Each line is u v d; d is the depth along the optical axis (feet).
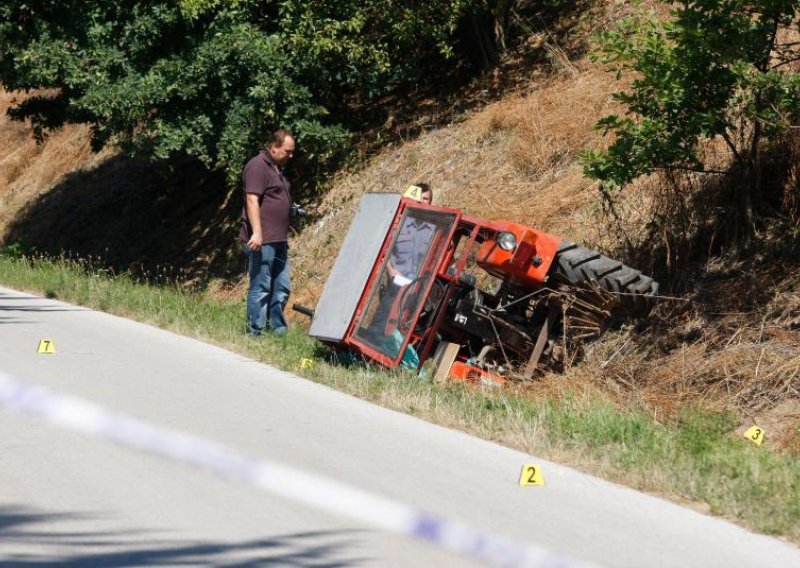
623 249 50.44
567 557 20.22
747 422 37.86
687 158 44.52
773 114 41.86
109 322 49.70
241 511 21.43
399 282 39.99
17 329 44.96
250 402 32.58
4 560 17.61
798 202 45.68
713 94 43.24
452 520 21.89
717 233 47.55
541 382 40.70
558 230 54.75
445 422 32.27
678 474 27.43
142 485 22.72
